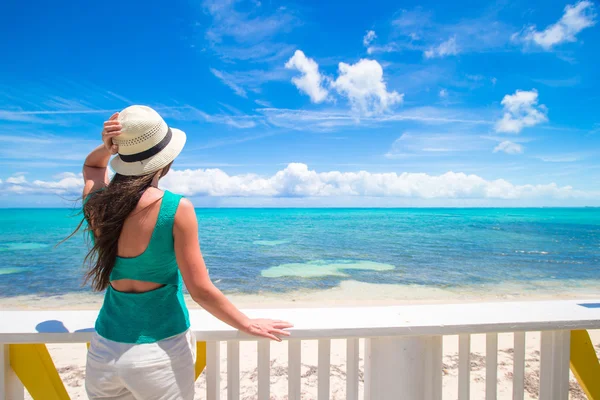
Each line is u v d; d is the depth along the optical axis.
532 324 1.47
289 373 1.49
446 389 3.85
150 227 1.15
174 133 1.36
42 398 1.50
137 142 1.19
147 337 1.18
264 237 27.48
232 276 13.44
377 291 11.08
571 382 3.86
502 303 1.70
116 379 1.17
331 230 33.12
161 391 1.19
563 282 12.34
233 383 1.51
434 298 10.20
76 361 4.62
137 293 1.20
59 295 10.27
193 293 1.21
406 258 17.61
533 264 15.76
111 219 1.14
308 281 12.53
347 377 1.53
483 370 4.34
